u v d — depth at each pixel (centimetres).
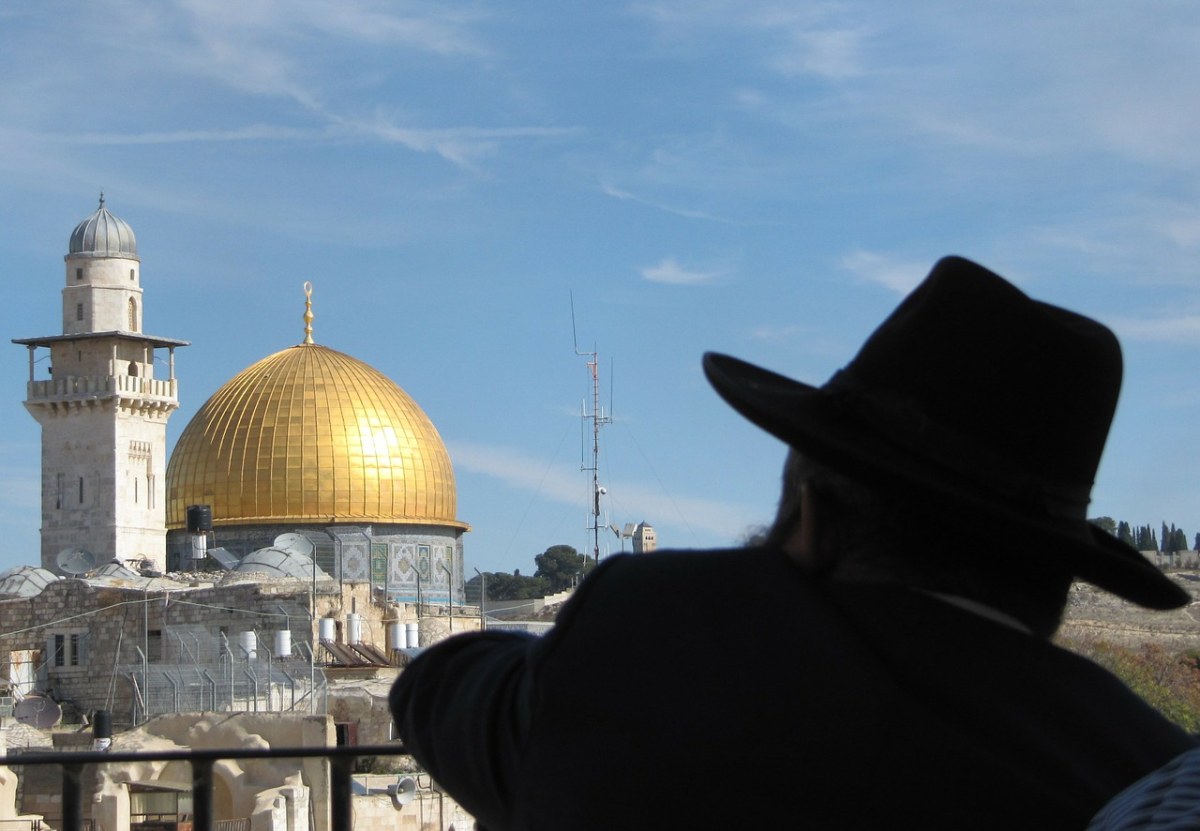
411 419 10188
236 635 7338
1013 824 339
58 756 782
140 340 10088
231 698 6450
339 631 7831
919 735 349
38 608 7819
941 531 386
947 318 378
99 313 10069
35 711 6825
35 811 5147
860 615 379
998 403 373
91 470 9944
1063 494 378
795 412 383
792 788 351
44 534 9994
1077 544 371
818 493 405
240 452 9762
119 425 9938
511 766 405
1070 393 375
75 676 7644
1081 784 344
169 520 10100
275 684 6531
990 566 387
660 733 369
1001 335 375
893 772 346
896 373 380
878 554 392
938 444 371
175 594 7562
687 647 381
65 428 10050
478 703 423
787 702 361
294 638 7350
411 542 9988
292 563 8838
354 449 9825
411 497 9956
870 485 372
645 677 380
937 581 387
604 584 413
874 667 361
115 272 10144
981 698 359
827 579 398
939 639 371
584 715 384
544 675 397
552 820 378
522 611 11306
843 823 346
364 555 9731
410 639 7800
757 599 386
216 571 9219
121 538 9850
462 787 425
